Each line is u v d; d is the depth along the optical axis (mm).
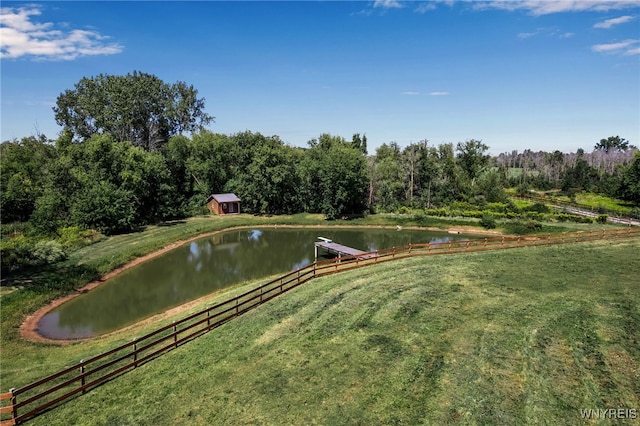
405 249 40594
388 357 15641
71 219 46281
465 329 17734
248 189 68562
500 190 76688
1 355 19203
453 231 57625
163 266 37875
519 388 13180
